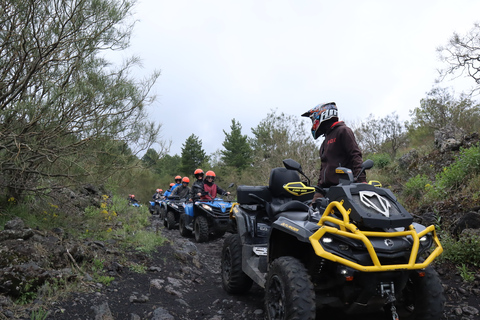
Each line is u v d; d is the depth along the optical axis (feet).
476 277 13.75
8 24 14.16
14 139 13.55
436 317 9.39
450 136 34.32
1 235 13.09
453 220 18.25
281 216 12.34
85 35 15.24
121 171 16.78
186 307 12.99
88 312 11.09
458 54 38.91
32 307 10.62
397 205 9.42
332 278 9.71
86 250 15.35
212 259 21.18
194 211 28.71
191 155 125.08
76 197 24.23
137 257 17.26
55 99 13.65
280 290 9.44
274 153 43.60
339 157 11.91
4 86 14.25
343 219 9.14
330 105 12.30
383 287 8.89
